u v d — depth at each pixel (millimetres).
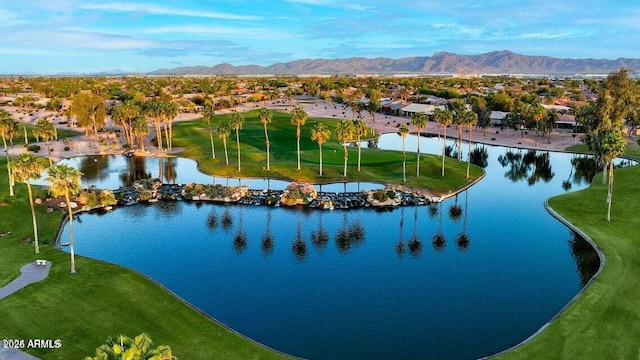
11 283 53531
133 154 139500
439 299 56594
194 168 124188
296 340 48125
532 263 66625
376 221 85312
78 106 159125
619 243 69562
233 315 52938
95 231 79875
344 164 119438
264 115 116750
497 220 85250
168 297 52938
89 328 45469
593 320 47906
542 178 118688
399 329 50094
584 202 90375
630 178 105125
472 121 122062
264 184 108312
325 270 65000
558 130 186625
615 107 152250
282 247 73312
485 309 54219
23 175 62125
